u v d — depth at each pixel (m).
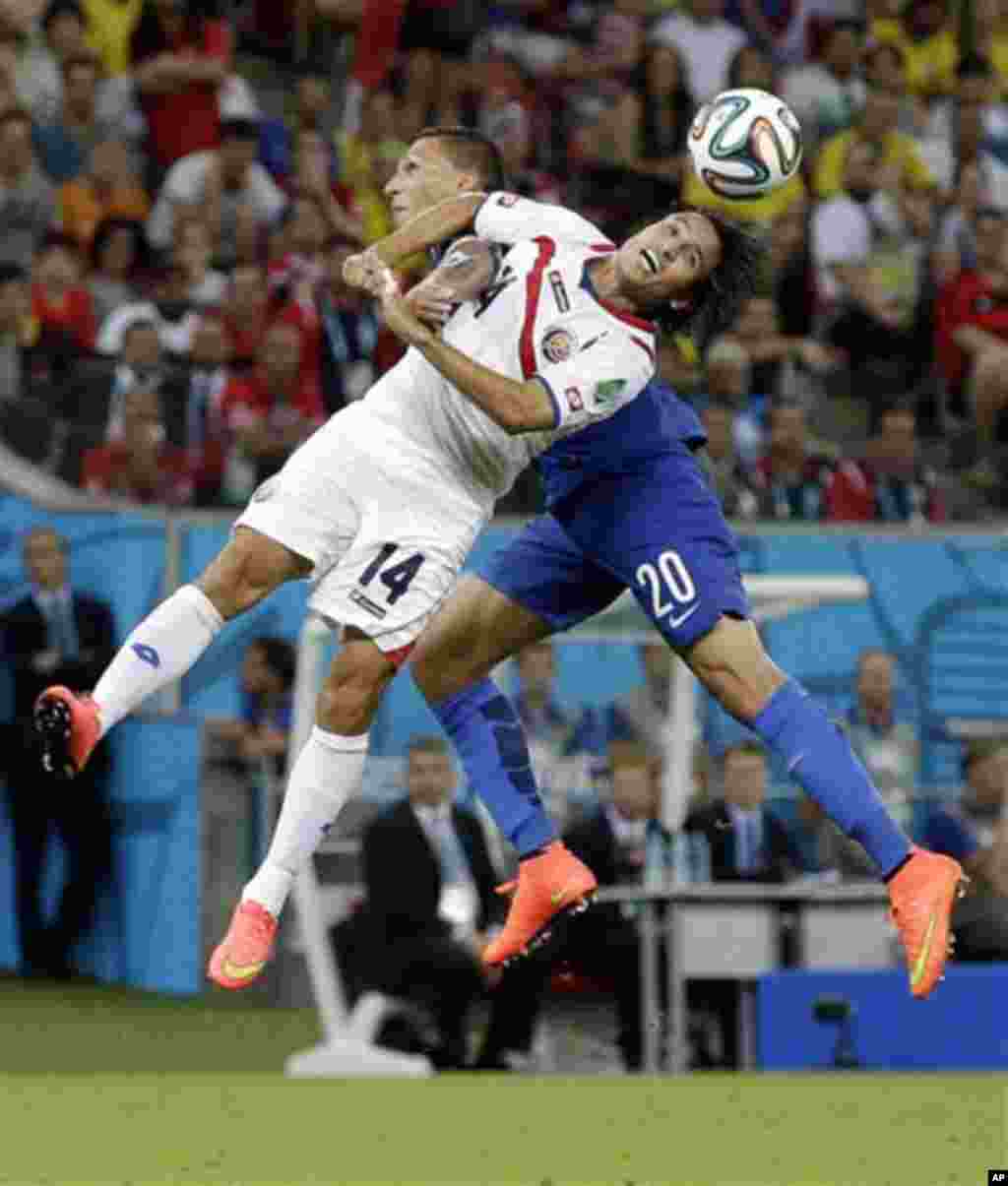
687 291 21.88
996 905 38.88
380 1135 26.92
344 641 21.95
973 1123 28.02
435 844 37.44
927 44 59.91
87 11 53.59
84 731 20.98
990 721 48.09
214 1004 45.88
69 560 46.28
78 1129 27.61
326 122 54.31
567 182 55.28
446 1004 37.28
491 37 57.66
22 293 48.56
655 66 56.28
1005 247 56.91
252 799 45.84
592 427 22.14
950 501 53.38
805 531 48.19
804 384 53.72
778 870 38.53
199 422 48.44
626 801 38.09
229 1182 22.20
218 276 51.19
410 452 21.88
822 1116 28.92
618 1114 29.25
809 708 21.83
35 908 46.88
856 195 56.59
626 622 40.69
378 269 21.61
